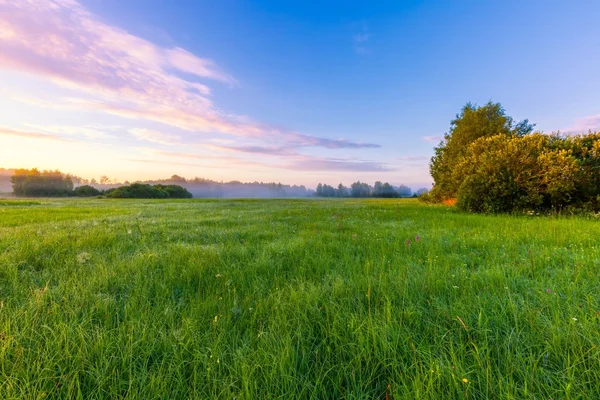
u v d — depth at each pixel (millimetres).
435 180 23188
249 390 1357
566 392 1249
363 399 1355
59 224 7543
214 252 4195
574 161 9922
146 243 4980
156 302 2318
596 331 1617
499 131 19000
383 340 1627
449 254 3984
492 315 1957
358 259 3682
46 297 2293
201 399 1310
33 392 1306
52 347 1597
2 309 2037
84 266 3359
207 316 2088
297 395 1342
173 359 1542
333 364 1574
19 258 3623
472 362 1484
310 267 3395
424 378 1339
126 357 1522
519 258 3557
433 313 2025
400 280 2713
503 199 11523
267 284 2875
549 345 1540
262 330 1876
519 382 1382
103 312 2092
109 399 1363
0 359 1458
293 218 9898
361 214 11445
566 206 10430
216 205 20906
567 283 2455
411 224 7668
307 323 1970
